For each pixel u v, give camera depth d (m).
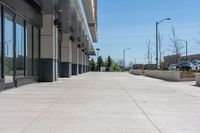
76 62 52.31
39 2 26.61
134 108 13.19
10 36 21.16
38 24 28.20
